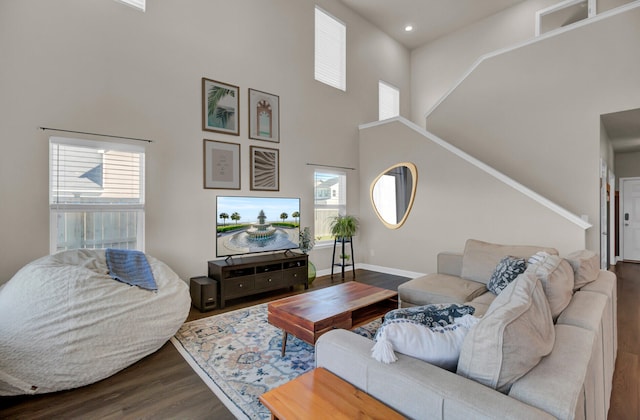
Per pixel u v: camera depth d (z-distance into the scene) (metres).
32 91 2.95
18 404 1.93
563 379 1.01
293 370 2.33
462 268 3.45
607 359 1.74
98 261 2.89
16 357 1.97
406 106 7.55
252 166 4.54
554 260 1.92
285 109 4.98
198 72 4.03
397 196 5.54
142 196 3.62
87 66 3.24
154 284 2.88
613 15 4.00
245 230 4.43
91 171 3.32
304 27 5.29
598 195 4.12
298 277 4.47
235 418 1.81
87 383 2.11
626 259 6.85
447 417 0.95
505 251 3.24
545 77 4.55
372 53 6.62
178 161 3.86
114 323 2.32
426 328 1.25
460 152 4.74
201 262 4.03
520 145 4.79
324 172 5.62
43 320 2.10
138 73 3.56
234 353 2.59
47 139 3.03
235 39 4.39
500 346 1.01
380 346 1.18
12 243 2.88
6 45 2.83
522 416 0.85
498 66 5.01
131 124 3.51
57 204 3.11
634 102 3.86
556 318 1.61
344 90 5.98
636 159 6.70
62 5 3.10
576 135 4.29
